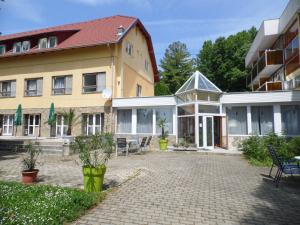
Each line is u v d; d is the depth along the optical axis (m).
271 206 5.63
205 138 16.77
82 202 5.39
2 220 4.39
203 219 4.86
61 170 9.40
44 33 22.72
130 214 5.05
